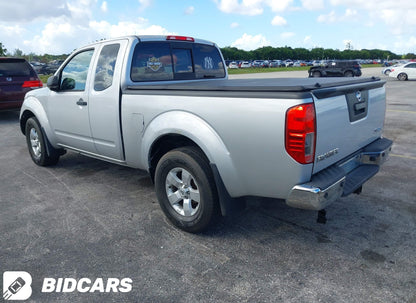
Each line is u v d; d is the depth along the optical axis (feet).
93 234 11.25
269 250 10.14
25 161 19.83
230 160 9.62
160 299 8.21
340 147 9.83
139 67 12.93
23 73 33.22
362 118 10.78
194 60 15.24
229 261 9.64
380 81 11.82
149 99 11.44
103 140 13.78
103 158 14.48
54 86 15.17
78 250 10.32
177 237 10.99
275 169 8.96
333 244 10.40
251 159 9.26
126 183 15.89
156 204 13.55
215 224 10.98
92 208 13.23
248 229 11.40
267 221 11.91
